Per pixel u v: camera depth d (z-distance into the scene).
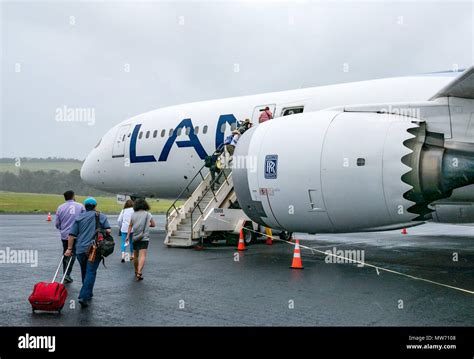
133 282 8.55
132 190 19.97
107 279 8.90
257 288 7.90
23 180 100.06
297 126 10.45
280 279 8.70
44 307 6.32
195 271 9.66
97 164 20.89
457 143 9.35
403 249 13.64
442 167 9.20
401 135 9.19
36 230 22.69
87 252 6.83
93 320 6.06
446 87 8.98
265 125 11.22
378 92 13.05
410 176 9.24
